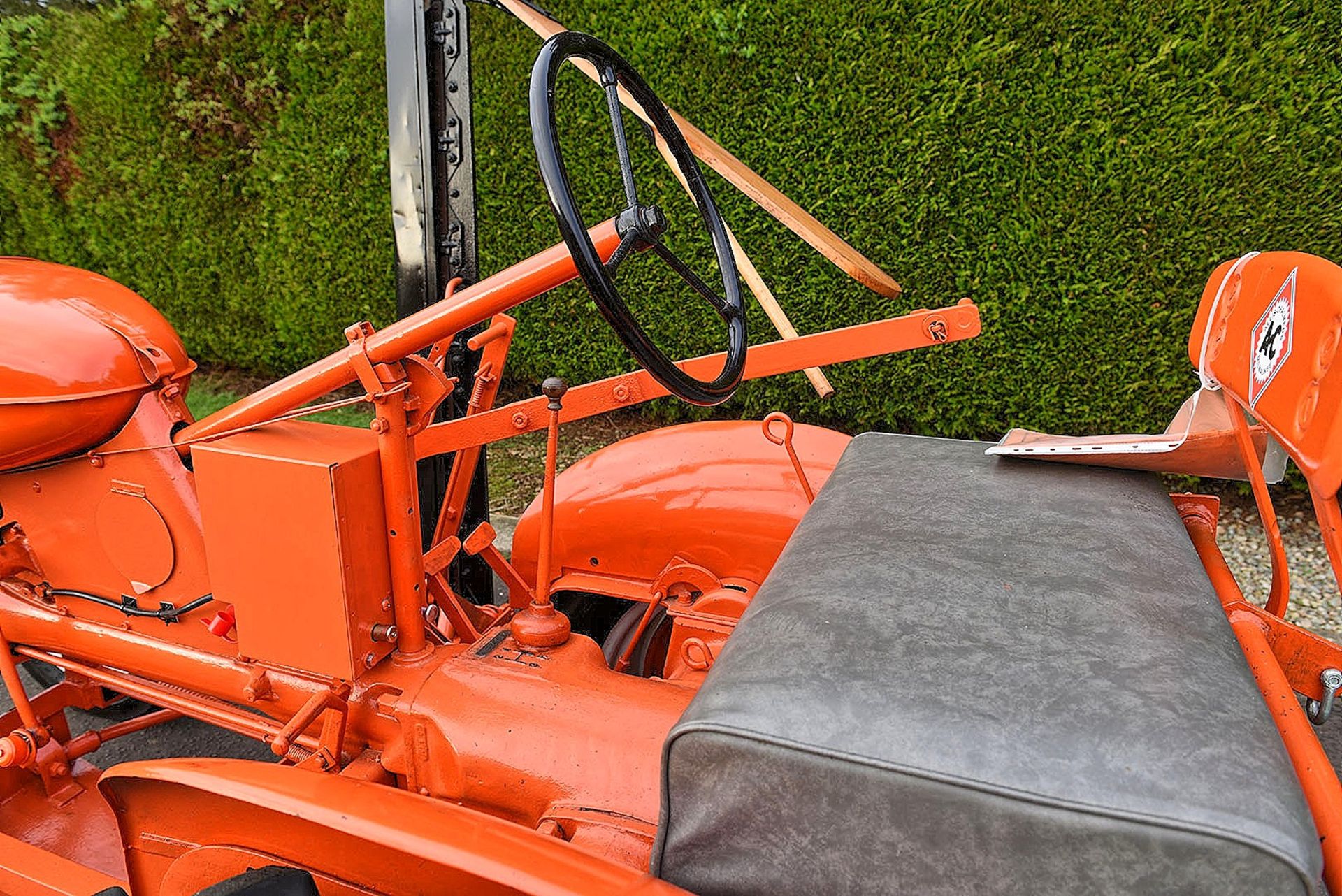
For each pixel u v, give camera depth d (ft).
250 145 16.53
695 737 2.74
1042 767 2.46
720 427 6.52
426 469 7.00
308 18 15.06
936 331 5.03
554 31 5.86
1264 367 3.78
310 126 15.62
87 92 17.19
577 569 6.46
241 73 15.89
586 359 15.71
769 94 12.71
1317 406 3.18
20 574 6.00
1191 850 2.28
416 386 4.43
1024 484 4.47
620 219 3.78
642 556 6.25
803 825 2.67
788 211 5.35
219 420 4.63
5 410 4.94
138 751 7.48
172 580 5.35
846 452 5.24
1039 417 12.79
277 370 18.75
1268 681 3.38
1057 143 11.44
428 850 3.28
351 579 4.33
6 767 5.74
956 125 11.86
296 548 4.31
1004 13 11.19
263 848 3.98
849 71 12.16
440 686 4.53
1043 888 2.45
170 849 4.25
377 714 4.66
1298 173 10.59
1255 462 4.12
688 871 2.92
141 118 16.92
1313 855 2.28
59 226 18.99
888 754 2.55
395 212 6.67
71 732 7.60
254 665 5.09
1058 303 12.16
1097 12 10.80
